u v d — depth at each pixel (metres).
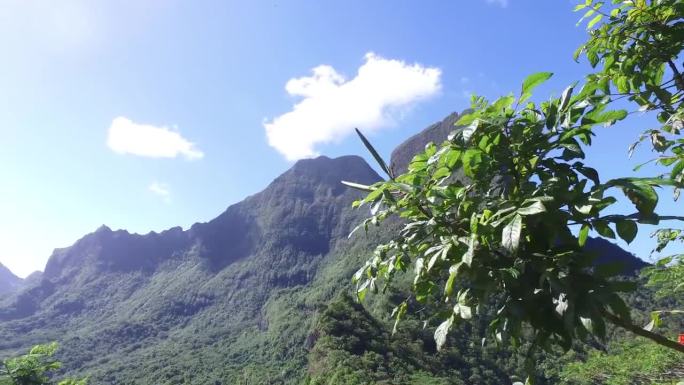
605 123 1.82
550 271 1.59
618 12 2.97
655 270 3.99
